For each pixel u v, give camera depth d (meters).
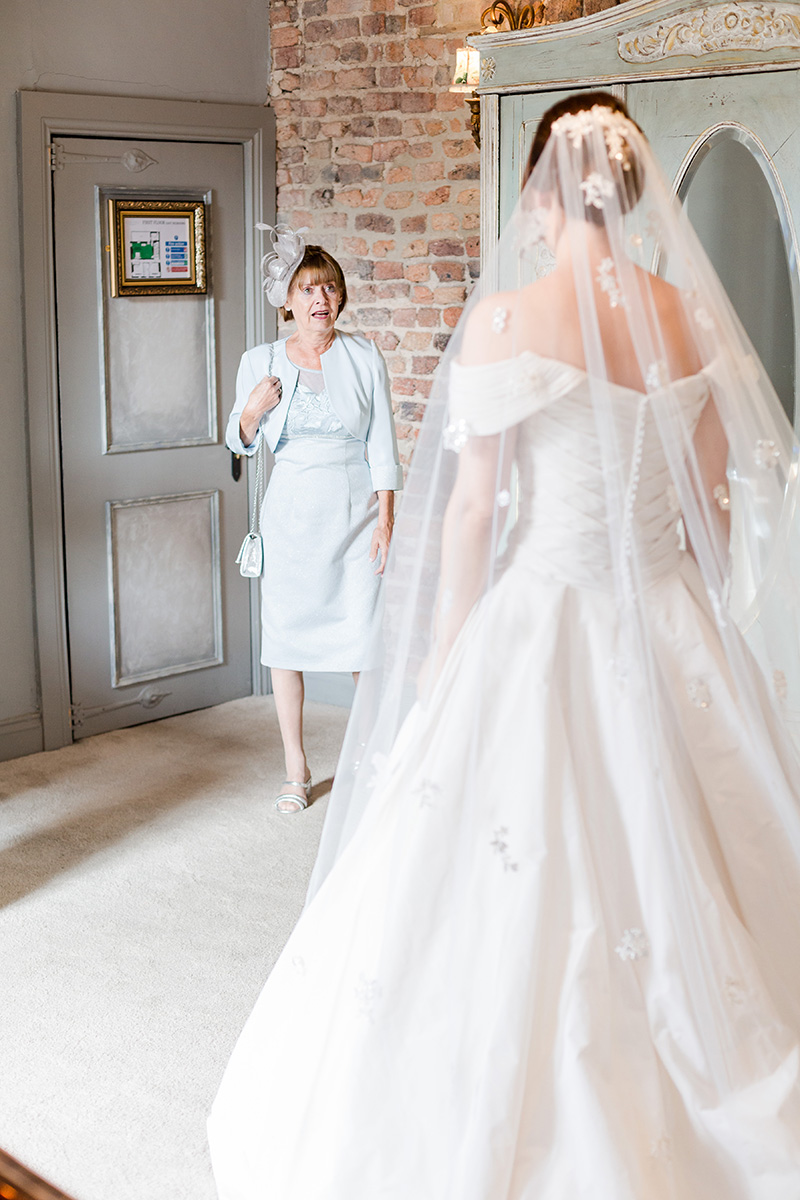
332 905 1.96
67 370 4.13
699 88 3.01
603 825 1.80
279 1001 2.03
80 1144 2.22
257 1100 1.97
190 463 4.56
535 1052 1.71
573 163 1.76
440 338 4.30
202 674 4.74
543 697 1.79
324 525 3.59
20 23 3.86
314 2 4.38
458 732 1.82
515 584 1.85
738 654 1.89
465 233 4.17
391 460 3.60
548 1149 1.70
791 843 1.88
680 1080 1.74
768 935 1.88
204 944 2.95
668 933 1.75
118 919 3.06
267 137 4.54
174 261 4.36
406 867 1.79
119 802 3.80
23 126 3.88
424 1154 1.73
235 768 4.09
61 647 4.25
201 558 4.67
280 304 3.55
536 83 3.22
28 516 4.12
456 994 1.73
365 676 2.11
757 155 2.97
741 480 1.95
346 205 4.44
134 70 4.18
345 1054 1.80
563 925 1.75
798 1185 1.68
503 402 1.77
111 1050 2.51
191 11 4.30
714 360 1.85
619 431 1.78
